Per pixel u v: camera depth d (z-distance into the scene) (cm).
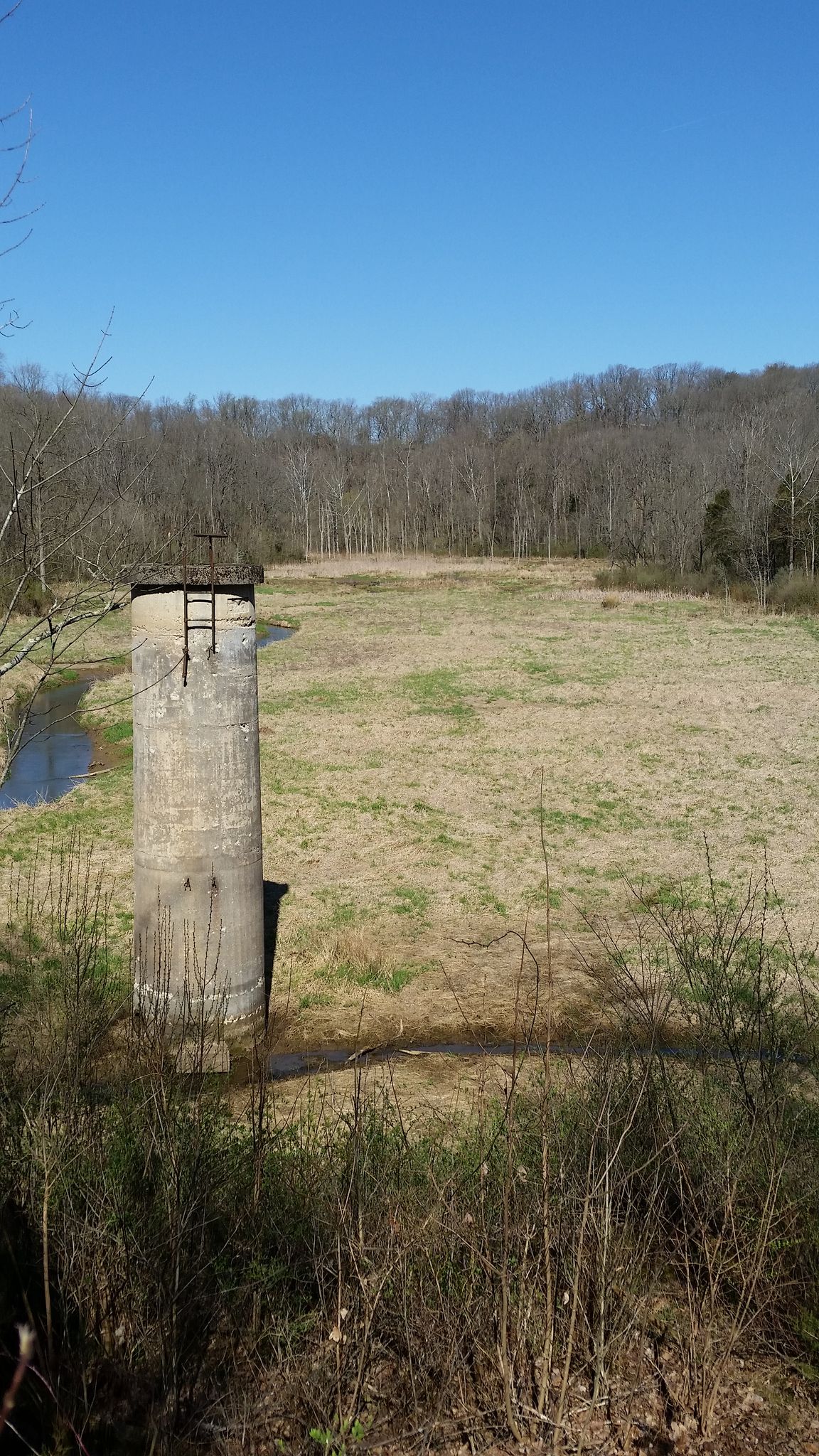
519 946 1291
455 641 3653
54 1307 442
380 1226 484
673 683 2895
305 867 1552
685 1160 538
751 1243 497
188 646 1010
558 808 1830
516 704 2652
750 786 1947
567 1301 471
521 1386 448
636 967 1173
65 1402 411
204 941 1041
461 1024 1091
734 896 1424
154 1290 457
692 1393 464
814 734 2312
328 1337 476
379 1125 683
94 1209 475
